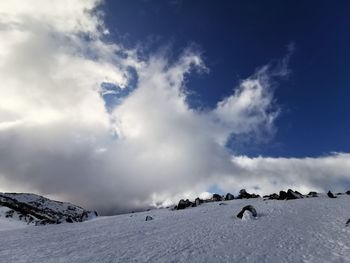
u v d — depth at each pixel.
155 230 47.47
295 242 30.64
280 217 48.25
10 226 79.25
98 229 55.41
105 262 27.16
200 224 49.31
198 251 29.72
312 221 41.59
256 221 46.56
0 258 30.97
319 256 25.14
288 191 76.19
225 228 42.81
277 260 25.03
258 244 31.03
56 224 81.62
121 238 41.53
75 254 31.41
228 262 25.33
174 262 26.17
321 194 80.31
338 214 44.84
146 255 29.23
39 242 41.72
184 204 85.69
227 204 79.50
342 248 26.70
